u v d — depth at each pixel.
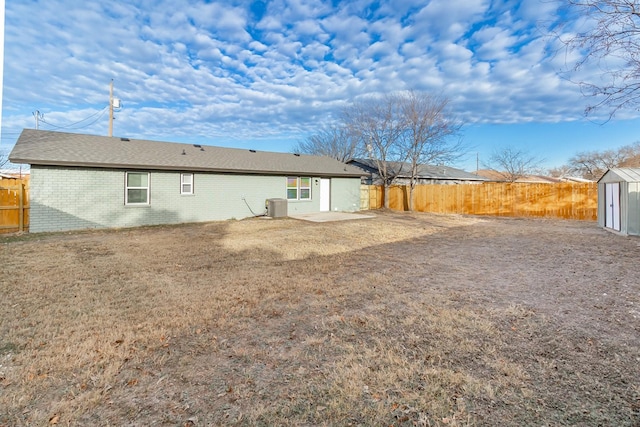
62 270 5.96
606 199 12.09
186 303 4.32
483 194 18.41
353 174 19.42
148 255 7.32
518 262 6.67
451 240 9.56
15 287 4.95
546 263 6.55
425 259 7.01
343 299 4.47
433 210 20.16
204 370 2.75
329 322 3.71
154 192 12.73
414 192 20.86
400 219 15.27
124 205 12.07
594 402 2.26
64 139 12.49
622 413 2.14
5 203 10.40
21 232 10.45
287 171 16.22
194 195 13.72
